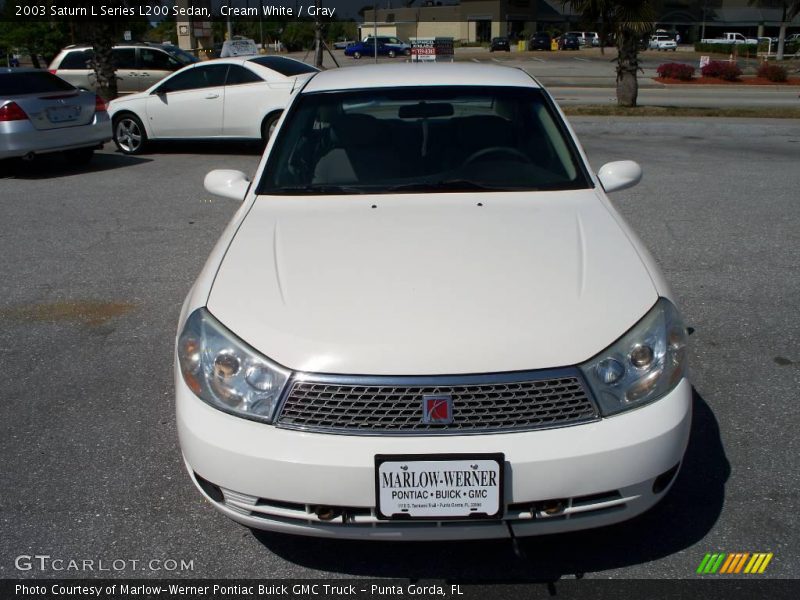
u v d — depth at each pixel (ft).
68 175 33.22
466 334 7.72
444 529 7.65
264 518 7.86
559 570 8.60
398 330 7.80
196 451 7.86
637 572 8.53
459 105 12.60
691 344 14.33
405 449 7.37
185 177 32.17
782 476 10.11
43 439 11.37
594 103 60.95
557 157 11.87
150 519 9.55
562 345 7.66
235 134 37.96
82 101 34.30
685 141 40.37
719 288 17.26
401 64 14.69
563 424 7.53
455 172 11.57
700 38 235.20
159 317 16.16
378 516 7.47
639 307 8.23
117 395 12.72
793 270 18.42
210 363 8.00
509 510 7.59
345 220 10.35
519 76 13.56
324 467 7.39
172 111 38.24
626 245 9.53
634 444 7.51
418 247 9.45
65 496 10.00
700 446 10.85
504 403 7.47
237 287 8.74
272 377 7.68
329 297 8.39
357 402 7.50
